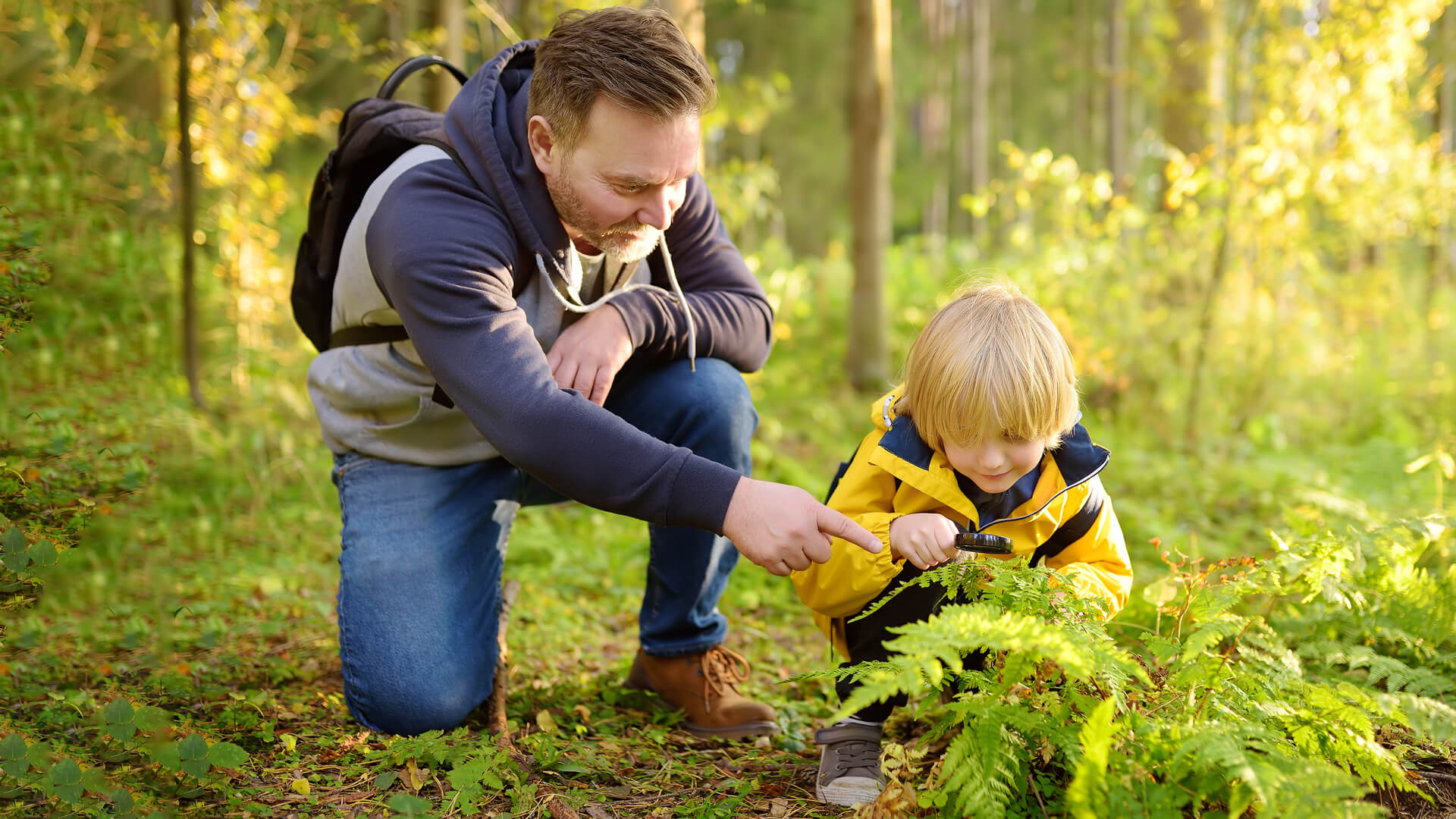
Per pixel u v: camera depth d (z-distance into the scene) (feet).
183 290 16.43
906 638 4.96
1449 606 7.11
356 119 7.54
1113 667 5.29
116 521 10.07
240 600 11.43
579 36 6.51
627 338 7.46
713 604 8.32
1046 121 91.56
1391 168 23.11
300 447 17.40
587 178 6.66
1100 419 23.97
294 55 21.86
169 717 7.32
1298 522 7.43
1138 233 25.80
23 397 9.94
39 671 8.36
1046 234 27.02
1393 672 6.51
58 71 17.31
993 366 6.15
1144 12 34.81
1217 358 23.70
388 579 7.50
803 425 26.50
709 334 8.09
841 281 40.78
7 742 6.01
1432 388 24.67
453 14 17.76
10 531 6.98
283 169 29.45
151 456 11.56
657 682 8.35
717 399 7.98
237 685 8.59
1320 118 22.98
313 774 6.63
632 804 6.56
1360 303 25.18
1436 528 7.07
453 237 6.65
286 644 10.02
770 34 69.46
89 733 6.88
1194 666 5.72
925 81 86.28
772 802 6.64
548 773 6.88
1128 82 28.68
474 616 7.64
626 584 13.57
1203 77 27.43
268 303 20.27
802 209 83.41
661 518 6.27
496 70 7.36
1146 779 5.17
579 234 7.24
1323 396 24.29
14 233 7.71
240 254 20.02
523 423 6.29
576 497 6.40
